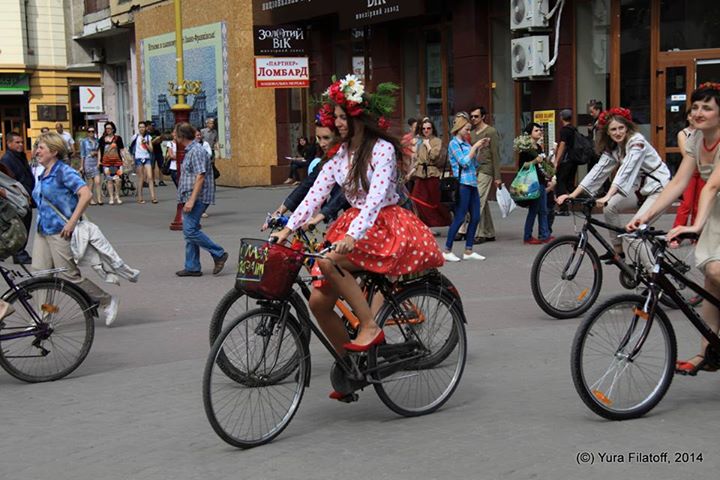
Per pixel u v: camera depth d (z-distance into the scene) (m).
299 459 5.01
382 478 4.67
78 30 43.66
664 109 16.25
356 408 5.96
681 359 6.75
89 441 5.43
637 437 5.14
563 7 16.80
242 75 24.53
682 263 7.57
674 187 5.87
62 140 8.14
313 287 5.56
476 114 13.22
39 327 6.79
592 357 5.36
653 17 16.16
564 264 8.37
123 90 37.44
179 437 5.45
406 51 21.11
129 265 12.24
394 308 5.67
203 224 16.55
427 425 5.52
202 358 7.36
